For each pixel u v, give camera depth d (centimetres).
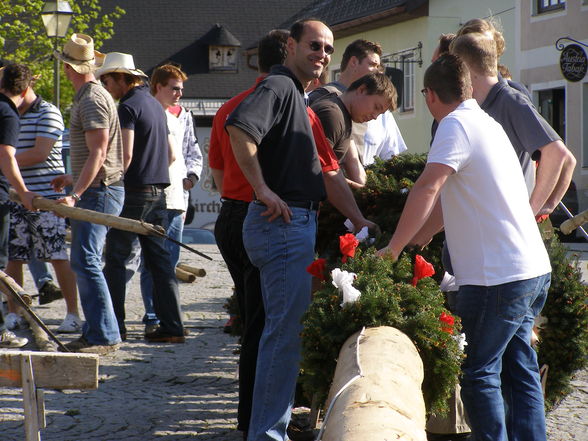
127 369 1048
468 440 768
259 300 780
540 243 676
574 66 3497
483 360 663
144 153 1186
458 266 668
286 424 718
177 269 1772
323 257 809
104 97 1096
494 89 766
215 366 1076
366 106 862
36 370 541
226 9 7581
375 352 506
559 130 4116
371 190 820
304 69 748
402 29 4575
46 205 1051
